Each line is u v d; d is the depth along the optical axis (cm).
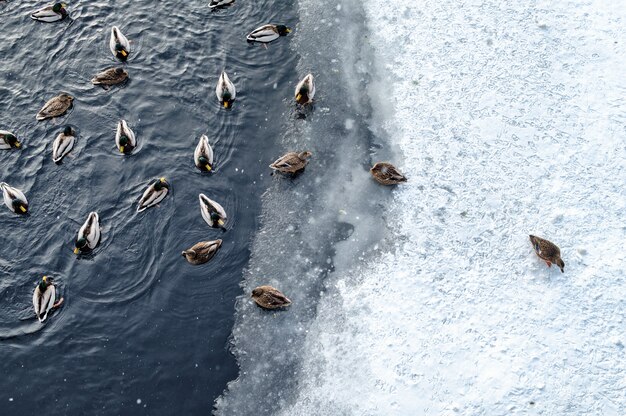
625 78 1634
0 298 1367
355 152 1616
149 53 1809
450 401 1202
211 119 1681
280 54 1831
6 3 1925
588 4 1786
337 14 1905
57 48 1812
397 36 1809
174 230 1480
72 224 1483
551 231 1407
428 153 1567
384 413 1205
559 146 1536
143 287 1394
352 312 1347
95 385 1262
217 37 1862
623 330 1258
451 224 1445
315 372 1278
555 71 1667
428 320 1309
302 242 1471
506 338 1265
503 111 1608
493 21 1780
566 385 1197
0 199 1527
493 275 1356
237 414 1242
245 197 1550
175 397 1259
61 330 1326
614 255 1358
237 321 1356
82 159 1589
